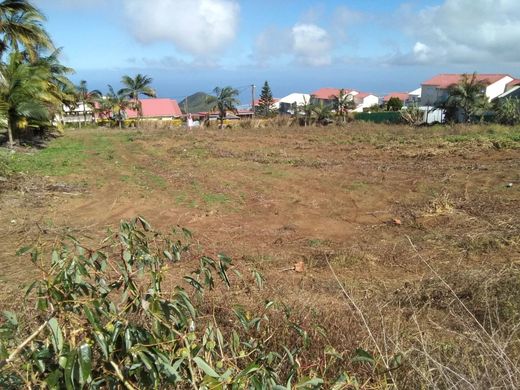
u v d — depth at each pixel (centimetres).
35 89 1684
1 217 748
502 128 2066
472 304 397
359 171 1194
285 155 1551
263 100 6781
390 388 221
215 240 656
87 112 5509
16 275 477
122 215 794
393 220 749
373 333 288
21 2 1742
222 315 332
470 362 242
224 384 148
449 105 3127
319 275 522
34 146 1820
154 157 1540
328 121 3766
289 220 775
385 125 2897
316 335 273
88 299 159
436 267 532
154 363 145
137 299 167
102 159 1483
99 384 142
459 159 1328
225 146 1873
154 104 6384
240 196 939
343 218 784
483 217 725
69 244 590
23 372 152
